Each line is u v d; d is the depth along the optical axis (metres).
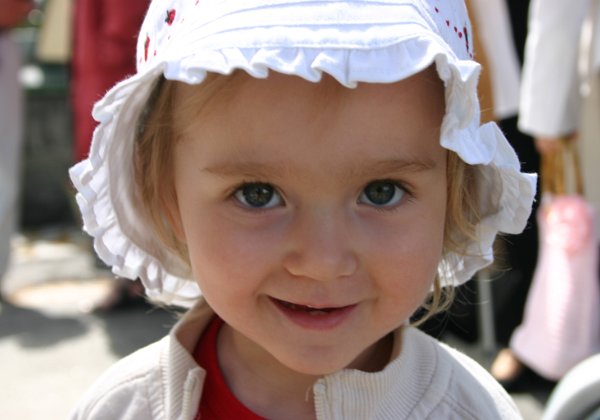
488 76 2.20
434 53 0.93
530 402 2.83
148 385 1.29
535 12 2.53
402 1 0.99
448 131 0.98
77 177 1.21
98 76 3.22
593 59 2.50
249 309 1.05
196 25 1.02
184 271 1.36
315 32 0.95
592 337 2.57
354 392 1.13
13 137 3.89
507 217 1.22
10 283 4.42
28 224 5.73
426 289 1.07
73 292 4.26
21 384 3.16
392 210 1.03
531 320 2.74
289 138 0.97
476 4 2.60
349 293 1.02
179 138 1.09
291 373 1.18
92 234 1.29
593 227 2.56
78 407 1.34
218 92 0.99
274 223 1.02
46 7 4.93
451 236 1.22
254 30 0.96
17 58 3.87
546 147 2.60
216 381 1.23
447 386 1.20
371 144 0.98
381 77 0.92
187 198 1.08
